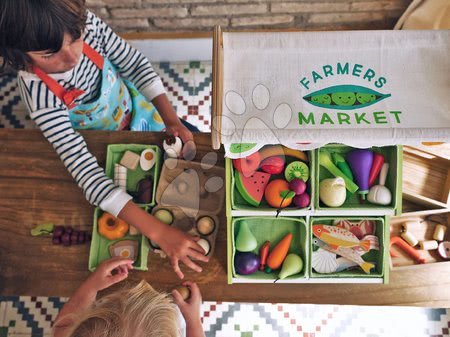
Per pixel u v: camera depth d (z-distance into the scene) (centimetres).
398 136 69
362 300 96
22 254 101
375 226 96
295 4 154
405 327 151
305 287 97
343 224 97
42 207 104
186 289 95
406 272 97
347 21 164
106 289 96
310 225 94
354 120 71
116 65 119
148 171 104
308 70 75
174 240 95
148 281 98
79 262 101
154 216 99
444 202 117
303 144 75
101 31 111
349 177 94
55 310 157
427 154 116
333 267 96
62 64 89
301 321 153
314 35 76
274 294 97
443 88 72
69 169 100
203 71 181
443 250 108
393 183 92
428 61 74
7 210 104
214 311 155
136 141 106
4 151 106
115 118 125
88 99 114
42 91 98
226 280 98
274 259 95
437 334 150
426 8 143
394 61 75
